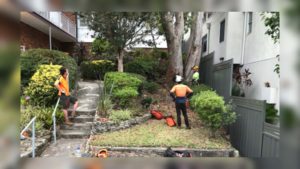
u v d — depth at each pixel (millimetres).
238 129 6336
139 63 13008
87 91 10250
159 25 11305
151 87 10508
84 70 14133
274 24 5062
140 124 7422
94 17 9664
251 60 9383
